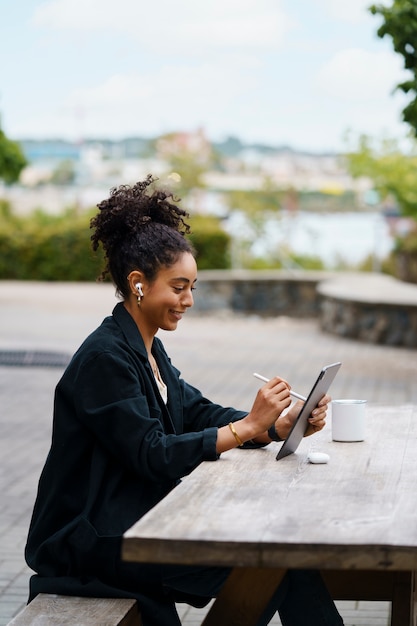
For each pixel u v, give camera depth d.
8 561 5.30
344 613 4.69
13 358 12.74
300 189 34.16
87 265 27.61
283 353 13.84
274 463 3.42
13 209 32.16
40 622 3.10
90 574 3.32
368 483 3.16
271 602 3.20
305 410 3.45
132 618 3.23
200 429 3.78
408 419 4.30
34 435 8.50
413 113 10.19
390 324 14.95
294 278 20.09
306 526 2.71
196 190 33.78
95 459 3.36
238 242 28.69
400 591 3.26
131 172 47.12
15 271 27.77
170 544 2.61
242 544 2.59
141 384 3.42
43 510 3.41
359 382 11.36
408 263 24.45
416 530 2.67
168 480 3.30
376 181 23.81
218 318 19.20
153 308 3.48
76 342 14.45
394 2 9.94
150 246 3.45
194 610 4.81
